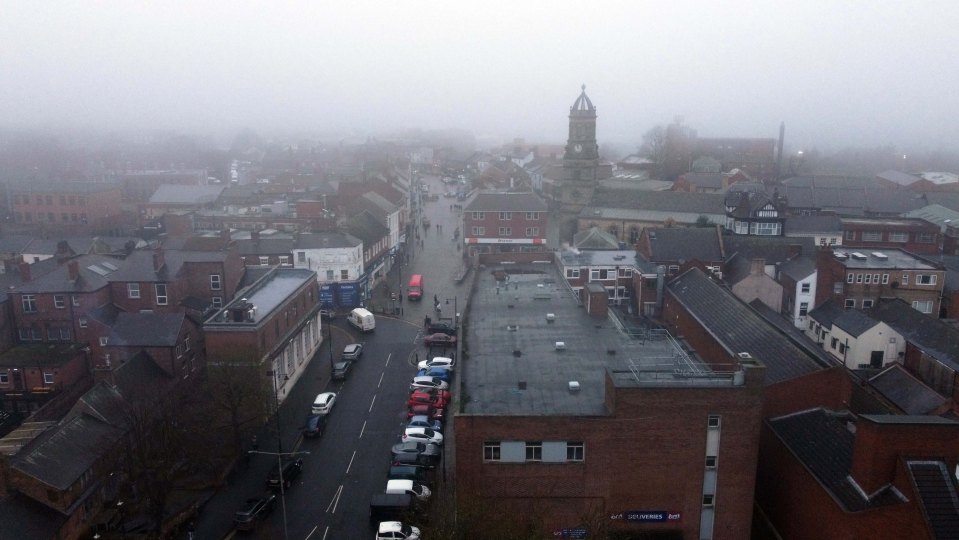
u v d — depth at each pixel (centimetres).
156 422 4934
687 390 3878
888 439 3497
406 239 13738
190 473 5166
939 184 17112
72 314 7138
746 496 4016
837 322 7469
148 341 6188
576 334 5294
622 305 8638
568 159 13375
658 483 4003
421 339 8238
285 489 5016
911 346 6844
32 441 4525
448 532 3581
